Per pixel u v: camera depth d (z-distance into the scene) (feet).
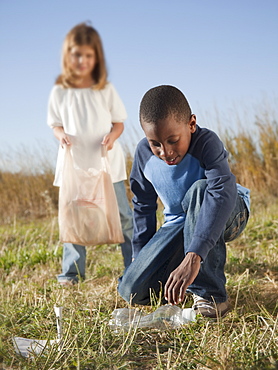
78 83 12.01
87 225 11.37
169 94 7.24
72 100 11.92
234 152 26.35
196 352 6.95
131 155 26.55
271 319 7.80
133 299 8.89
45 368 6.57
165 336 7.68
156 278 8.82
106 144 11.73
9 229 21.22
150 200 9.18
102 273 12.43
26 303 9.68
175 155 7.52
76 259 11.85
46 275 13.05
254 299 9.24
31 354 7.00
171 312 8.28
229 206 7.52
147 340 7.54
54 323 8.41
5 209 27.81
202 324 7.85
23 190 28.55
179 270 7.13
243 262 12.32
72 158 11.66
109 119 12.01
